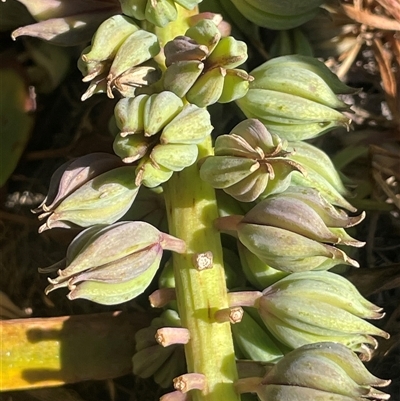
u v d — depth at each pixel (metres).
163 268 0.13
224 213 0.12
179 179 0.11
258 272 0.12
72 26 0.12
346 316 0.11
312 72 0.12
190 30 0.11
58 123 0.16
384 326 0.14
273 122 0.12
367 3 0.14
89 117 0.16
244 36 0.14
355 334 0.11
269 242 0.11
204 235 0.11
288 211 0.11
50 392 0.15
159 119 0.10
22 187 0.16
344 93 0.13
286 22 0.13
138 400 0.15
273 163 0.10
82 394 0.15
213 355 0.11
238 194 0.11
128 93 0.11
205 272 0.11
